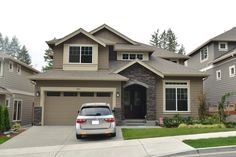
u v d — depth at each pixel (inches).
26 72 1176.8
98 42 849.5
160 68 880.9
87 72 830.5
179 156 385.4
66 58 848.3
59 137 579.5
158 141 485.1
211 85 1118.4
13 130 683.4
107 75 798.5
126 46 974.4
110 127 525.7
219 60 1034.1
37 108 770.8
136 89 877.2
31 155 418.9
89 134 520.4
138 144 468.8
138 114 866.1
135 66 824.3
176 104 844.6
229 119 818.8
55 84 782.5
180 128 654.5
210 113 897.5
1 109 647.1
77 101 786.8
